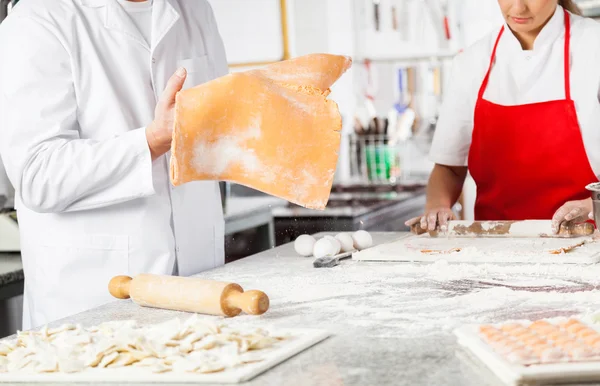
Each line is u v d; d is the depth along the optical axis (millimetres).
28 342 1167
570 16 2297
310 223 3332
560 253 1725
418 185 3912
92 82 1767
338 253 1907
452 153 2459
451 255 1771
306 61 1572
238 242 3338
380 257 1817
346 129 4348
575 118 2258
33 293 1846
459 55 2461
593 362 942
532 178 2344
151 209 1801
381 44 4242
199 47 1998
